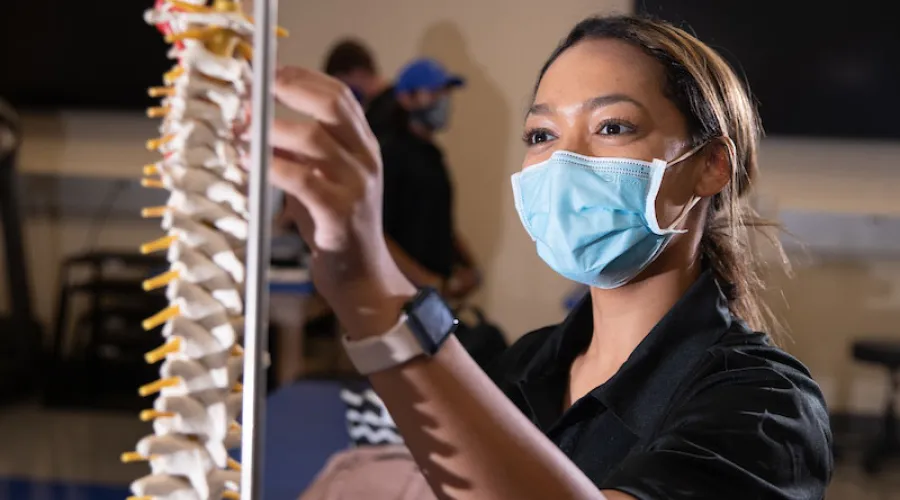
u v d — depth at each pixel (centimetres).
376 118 333
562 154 90
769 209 416
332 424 233
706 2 439
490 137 470
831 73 440
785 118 445
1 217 484
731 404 73
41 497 309
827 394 461
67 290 466
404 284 55
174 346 53
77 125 496
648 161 88
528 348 107
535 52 464
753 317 99
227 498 59
